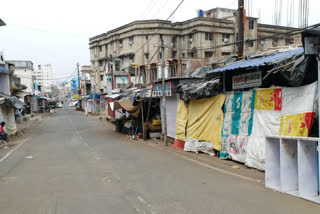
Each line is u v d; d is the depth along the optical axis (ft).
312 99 22.43
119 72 121.70
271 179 21.88
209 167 29.94
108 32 150.61
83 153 40.37
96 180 24.71
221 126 35.04
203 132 38.93
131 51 134.31
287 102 25.07
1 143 54.29
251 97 30.01
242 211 16.81
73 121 115.75
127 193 20.71
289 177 20.56
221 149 34.86
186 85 43.39
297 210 16.88
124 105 63.67
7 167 31.73
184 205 17.97
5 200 19.44
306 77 23.04
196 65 66.44
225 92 35.27
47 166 31.45
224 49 123.65
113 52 148.15
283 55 29.40
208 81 40.63
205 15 135.85
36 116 147.74
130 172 27.76
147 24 128.77
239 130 31.60
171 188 21.90
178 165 31.19
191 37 125.49
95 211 17.06
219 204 18.07
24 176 26.78
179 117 45.55
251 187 21.93
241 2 39.45
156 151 42.09
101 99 150.41
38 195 20.52
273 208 17.26
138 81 86.33
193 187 22.11
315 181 19.36
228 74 35.55
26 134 73.10
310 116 22.29
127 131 68.69
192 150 40.50
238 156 31.45
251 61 31.78
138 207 17.71
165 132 48.62
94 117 142.51
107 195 20.27
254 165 28.43
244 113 30.96
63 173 27.63
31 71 172.65
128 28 134.51
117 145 49.16
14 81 111.86
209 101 37.76
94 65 169.07
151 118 60.85
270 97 27.17
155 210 17.15
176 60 71.61
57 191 21.45
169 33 127.95
